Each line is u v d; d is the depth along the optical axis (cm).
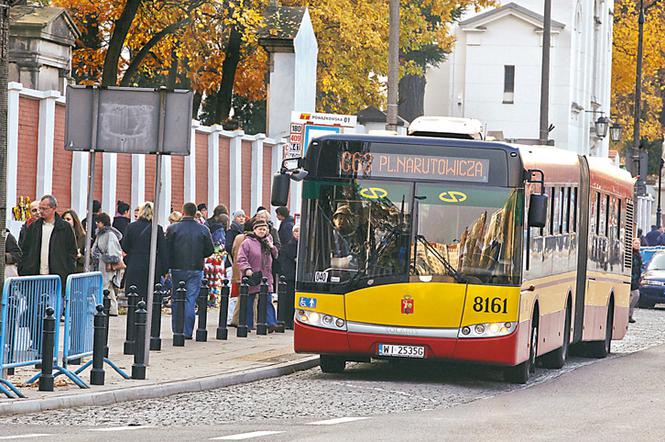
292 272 3775
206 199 4825
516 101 11338
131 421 2017
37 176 3756
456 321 2659
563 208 3148
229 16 5528
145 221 3447
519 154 2689
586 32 11694
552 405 2366
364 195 2702
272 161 5441
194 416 2092
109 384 2375
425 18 8450
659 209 8906
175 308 3178
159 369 2666
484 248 2670
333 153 2717
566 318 3244
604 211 3662
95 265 3744
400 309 2662
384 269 2677
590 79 11900
